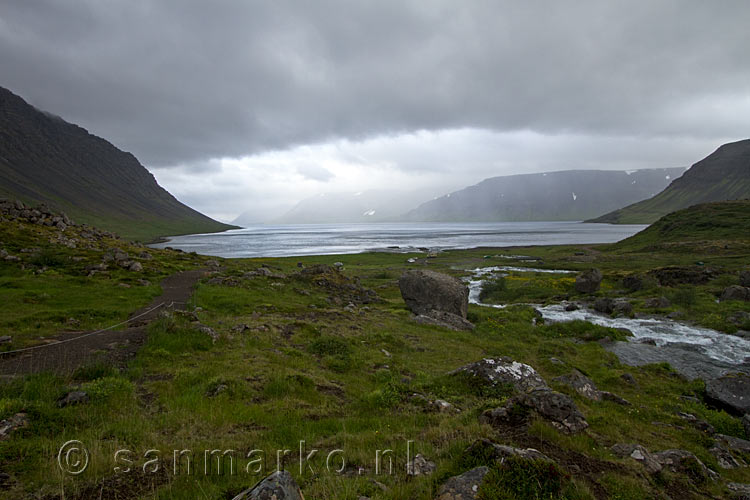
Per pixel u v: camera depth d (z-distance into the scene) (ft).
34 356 42.70
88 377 36.32
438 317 95.09
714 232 344.28
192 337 51.31
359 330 74.18
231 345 52.21
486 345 74.23
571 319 115.44
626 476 22.21
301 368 46.42
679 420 40.83
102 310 67.31
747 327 99.19
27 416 25.64
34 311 63.36
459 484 17.94
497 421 28.35
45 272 97.35
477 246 476.95
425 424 31.01
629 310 120.88
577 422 28.40
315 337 63.26
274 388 37.11
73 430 25.70
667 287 151.64
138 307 74.38
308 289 121.80
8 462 20.53
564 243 515.09
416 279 106.83
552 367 61.00
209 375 39.60
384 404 36.14
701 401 51.16
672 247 307.58
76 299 75.56
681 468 25.64
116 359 42.73
